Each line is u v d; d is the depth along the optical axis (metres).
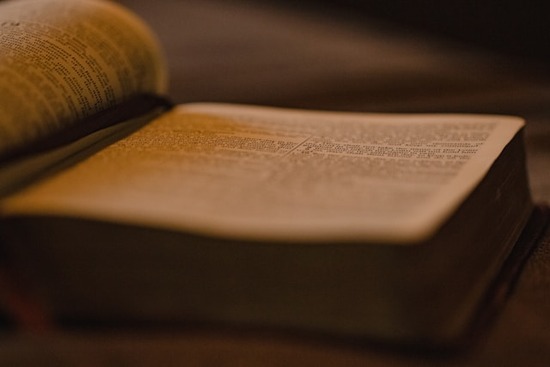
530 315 0.35
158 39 1.11
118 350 0.33
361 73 0.82
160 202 0.34
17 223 0.34
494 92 0.70
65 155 0.39
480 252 0.36
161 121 0.44
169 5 1.48
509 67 0.84
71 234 0.34
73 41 0.44
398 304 0.32
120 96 0.44
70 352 0.33
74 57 0.43
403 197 0.34
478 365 0.32
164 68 0.48
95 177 0.36
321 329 0.33
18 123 0.38
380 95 0.71
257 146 0.40
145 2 1.52
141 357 0.33
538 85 0.73
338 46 1.02
